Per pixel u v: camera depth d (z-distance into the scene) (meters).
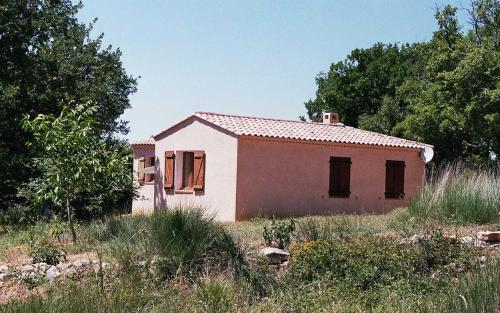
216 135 18.69
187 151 19.86
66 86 24.28
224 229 10.15
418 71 41.22
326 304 7.54
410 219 11.89
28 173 20.59
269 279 8.62
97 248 10.59
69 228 12.90
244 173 18.08
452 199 12.74
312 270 8.77
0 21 19.94
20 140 21.59
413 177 22.50
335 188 20.16
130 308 7.27
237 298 7.92
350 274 8.51
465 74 27.08
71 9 25.78
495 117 26.08
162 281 8.62
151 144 24.33
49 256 9.77
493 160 29.36
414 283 8.22
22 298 8.10
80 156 12.35
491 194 12.77
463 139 31.11
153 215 10.91
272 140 18.61
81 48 30.69
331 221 12.59
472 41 30.38
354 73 43.53
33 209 15.38
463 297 5.90
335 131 21.92
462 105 27.94
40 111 22.31
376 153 21.33
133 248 9.51
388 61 42.81
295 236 10.52
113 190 15.76
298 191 19.23
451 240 9.70
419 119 29.98
